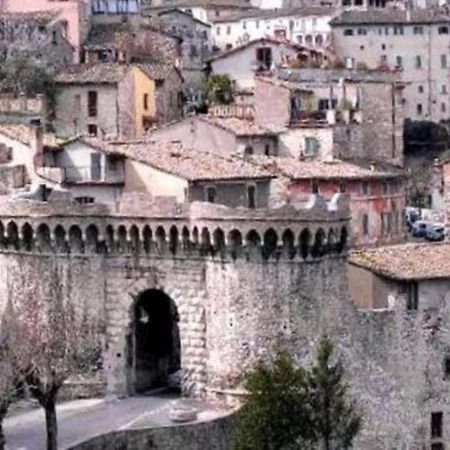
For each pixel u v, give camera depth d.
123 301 188.75
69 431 173.00
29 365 169.50
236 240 181.38
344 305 186.12
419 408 192.75
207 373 185.12
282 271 181.75
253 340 182.12
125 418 178.12
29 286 189.75
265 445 165.62
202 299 184.88
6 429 174.12
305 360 182.62
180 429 172.75
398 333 190.62
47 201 188.88
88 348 187.88
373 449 189.62
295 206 182.25
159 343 194.62
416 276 192.25
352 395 187.00
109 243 188.38
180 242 185.12
